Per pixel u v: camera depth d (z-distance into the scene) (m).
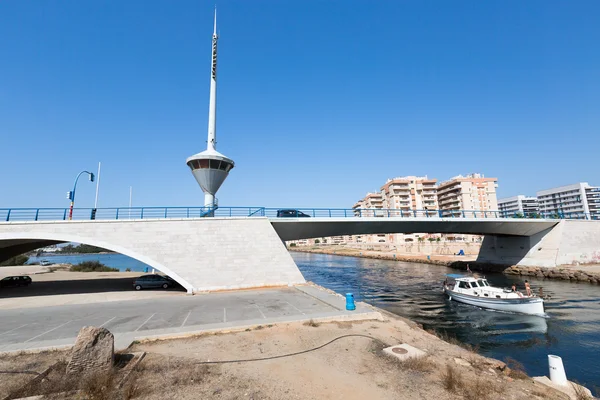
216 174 32.62
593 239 45.22
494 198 113.44
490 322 21.30
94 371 7.94
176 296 21.92
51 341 11.38
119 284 30.19
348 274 52.75
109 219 23.28
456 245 76.94
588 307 24.72
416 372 8.74
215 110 37.19
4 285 28.06
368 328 13.25
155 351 10.40
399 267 63.53
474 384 8.09
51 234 22.22
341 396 7.27
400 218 34.31
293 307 17.00
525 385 8.48
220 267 24.55
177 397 7.02
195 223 24.97
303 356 9.91
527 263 46.09
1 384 7.71
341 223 31.83
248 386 7.68
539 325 20.20
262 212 28.36
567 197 146.88
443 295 31.72
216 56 38.72
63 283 31.33
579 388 8.83
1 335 12.38
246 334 12.34
